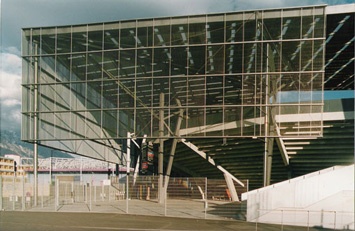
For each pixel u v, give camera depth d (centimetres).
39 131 3020
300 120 2627
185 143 3469
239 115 2720
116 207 2467
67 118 2989
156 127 2845
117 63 2911
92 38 2955
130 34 2888
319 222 1714
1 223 1748
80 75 2983
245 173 3834
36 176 3019
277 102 2666
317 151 3406
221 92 2783
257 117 2703
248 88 2709
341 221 1697
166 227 1603
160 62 2839
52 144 3155
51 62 3030
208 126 2802
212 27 2755
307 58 2617
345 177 1767
